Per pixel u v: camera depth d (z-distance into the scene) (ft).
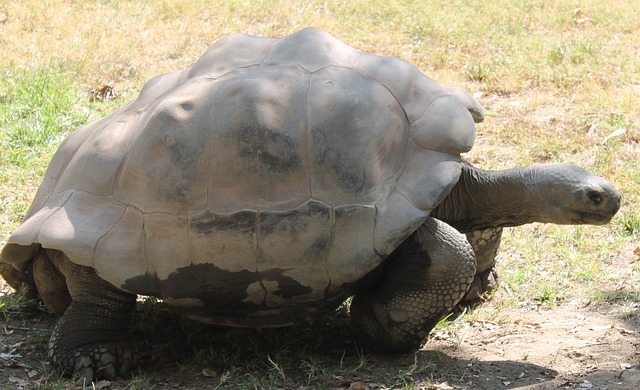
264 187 14.21
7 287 18.98
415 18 42.57
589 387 13.82
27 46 34.91
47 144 26.53
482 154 27.68
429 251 14.98
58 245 14.30
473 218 17.01
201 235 14.15
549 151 27.61
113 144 15.25
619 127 29.50
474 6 45.50
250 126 14.32
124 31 37.70
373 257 14.21
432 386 14.10
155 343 16.60
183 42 36.81
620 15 43.91
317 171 14.29
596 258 20.95
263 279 14.34
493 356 15.62
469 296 18.75
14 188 23.93
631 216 22.76
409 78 15.87
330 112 14.56
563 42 39.17
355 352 15.97
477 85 34.35
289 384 14.53
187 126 14.57
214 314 15.12
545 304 18.74
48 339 16.44
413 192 14.52
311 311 15.12
